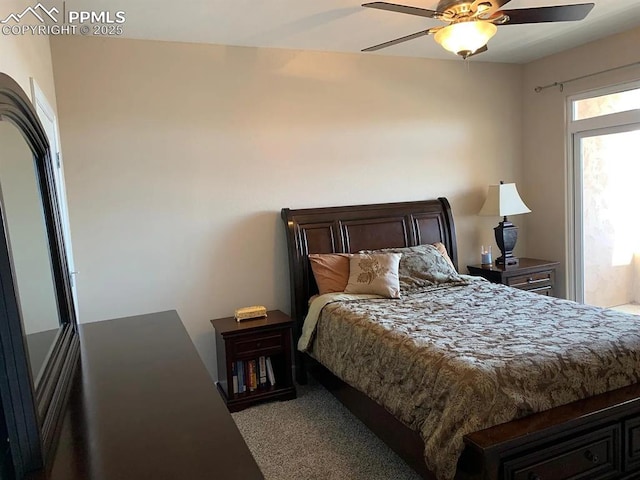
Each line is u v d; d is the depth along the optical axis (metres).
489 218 4.72
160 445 1.07
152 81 3.38
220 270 3.66
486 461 1.71
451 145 4.50
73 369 1.61
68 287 1.98
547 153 4.61
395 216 4.11
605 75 4.00
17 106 1.37
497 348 2.17
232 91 3.62
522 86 4.80
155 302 3.48
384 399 2.41
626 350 2.19
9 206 1.24
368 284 3.41
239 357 3.29
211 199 3.60
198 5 2.77
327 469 2.51
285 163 3.83
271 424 3.04
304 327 3.45
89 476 0.95
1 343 0.96
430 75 4.36
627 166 3.97
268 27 3.22
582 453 1.92
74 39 3.16
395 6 2.25
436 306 3.05
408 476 2.42
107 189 3.30
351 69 4.03
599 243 4.27
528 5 3.09
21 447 0.97
